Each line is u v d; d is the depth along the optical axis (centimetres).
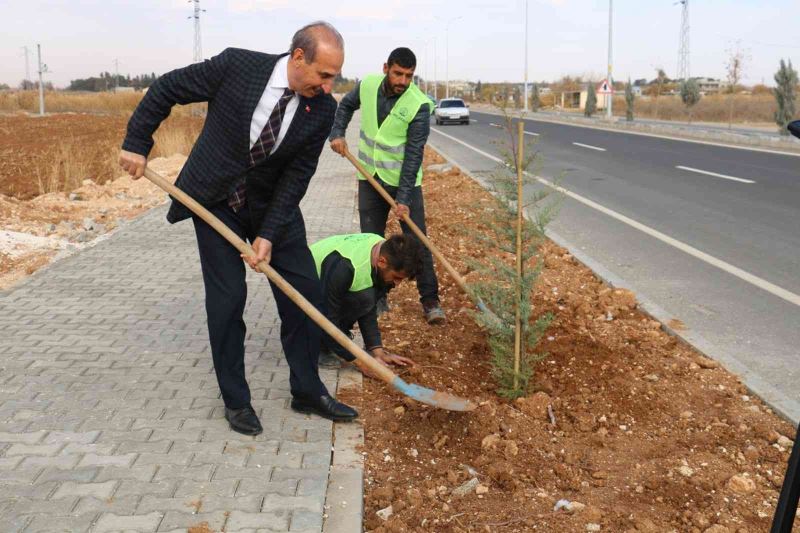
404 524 299
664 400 418
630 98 4369
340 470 334
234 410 362
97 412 379
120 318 532
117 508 295
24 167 1566
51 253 775
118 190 1291
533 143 479
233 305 350
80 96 5359
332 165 1717
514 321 414
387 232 917
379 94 518
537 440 370
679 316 578
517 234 402
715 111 5300
